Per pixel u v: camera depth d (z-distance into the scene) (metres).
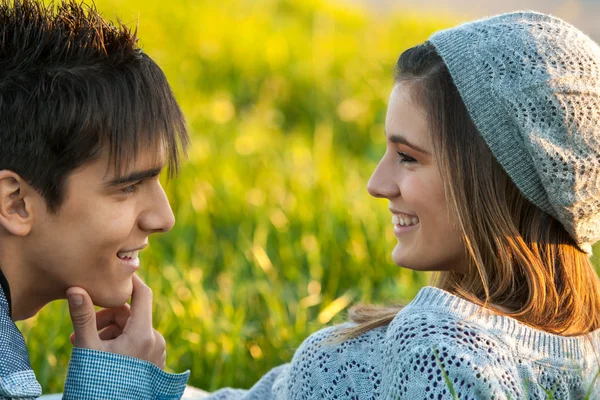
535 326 2.04
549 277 2.08
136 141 2.00
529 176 2.00
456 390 1.82
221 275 4.05
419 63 2.15
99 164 1.96
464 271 2.19
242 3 9.20
